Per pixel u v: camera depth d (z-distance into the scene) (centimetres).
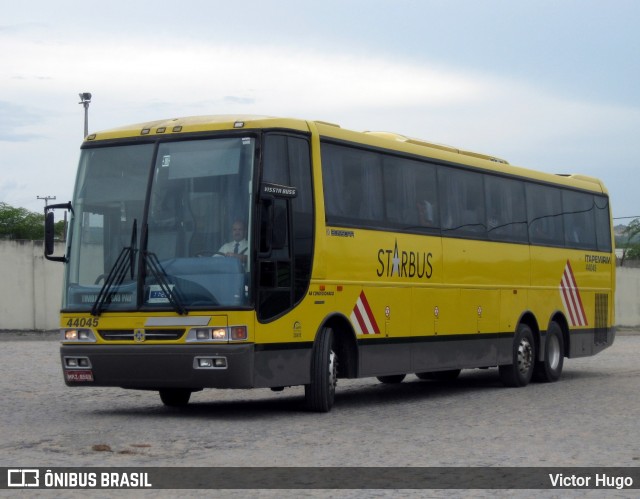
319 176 1599
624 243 7456
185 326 1454
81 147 1585
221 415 1561
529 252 2272
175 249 1484
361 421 1488
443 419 1522
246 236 1459
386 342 1758
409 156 1867
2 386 2031
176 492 938
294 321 1527
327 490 952
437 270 1927
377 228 1747
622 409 1666
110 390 1992
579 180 2561
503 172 2194
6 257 4041
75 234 1556
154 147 1529
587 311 2527
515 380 2180
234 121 1506
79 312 1523
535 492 955
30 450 1169
